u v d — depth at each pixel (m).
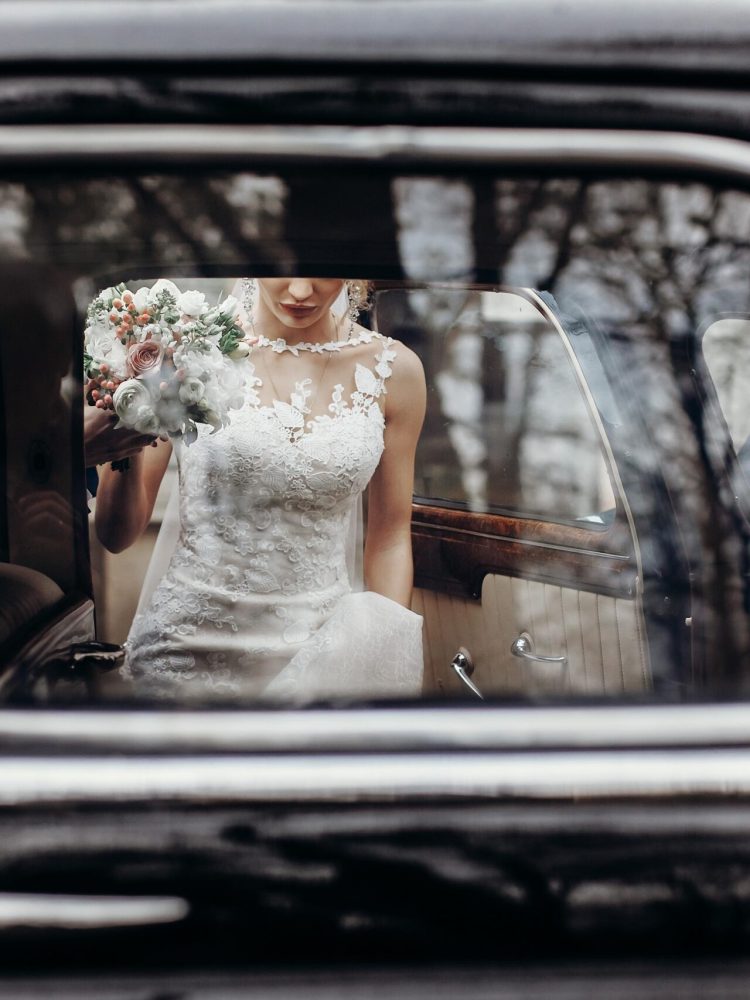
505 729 1.20
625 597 1.55
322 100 1.21
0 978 1.17
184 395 1.93
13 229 1.25
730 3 1.24
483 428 1.90
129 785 1.17
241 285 1.95
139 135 1.21
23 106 1.21
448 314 1.96
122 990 1.17
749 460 1.30
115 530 2.12
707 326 1.27
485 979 1.17
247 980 1.17
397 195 1.24
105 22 1.22
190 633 2.10
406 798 1.17
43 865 1.16
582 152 1.22
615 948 1.17
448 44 1.22
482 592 1.96
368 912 1.16
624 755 1.19
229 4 1.23
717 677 1.30
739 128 1.21
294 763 1.18
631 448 1.34
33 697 1.27
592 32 1.22
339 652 1.91
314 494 2.14
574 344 1.55
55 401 1.55
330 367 2.17
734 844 1.16
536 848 1.16
